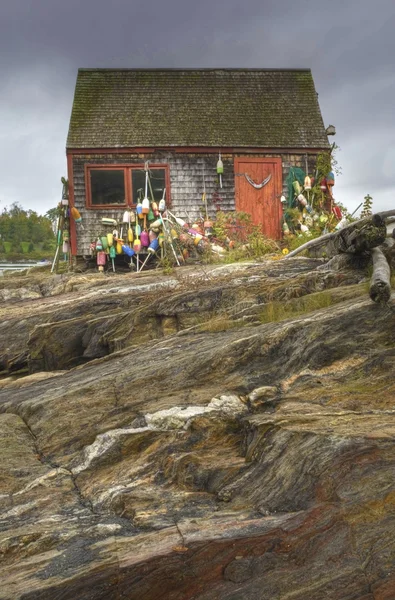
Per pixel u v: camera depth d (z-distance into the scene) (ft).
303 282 28.55
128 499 13.32
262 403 16.47
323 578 9.36
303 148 59.16
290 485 11.72
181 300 30.19
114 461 15.97
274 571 9.68
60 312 35.09
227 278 33.94
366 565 9.32
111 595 9.85
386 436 11.84
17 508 14.05
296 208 58.49
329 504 10.40
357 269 28.48
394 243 27.35
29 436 18.89
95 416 18.45
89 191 57.77
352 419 13.61
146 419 16.80
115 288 38.37
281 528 10.23
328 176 58.59
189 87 62.34
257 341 19.63
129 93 61.46
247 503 12.11
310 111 61.57
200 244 53.42
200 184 58.90
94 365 25.84
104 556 10.69
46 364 33.40
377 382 16.24
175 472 14.33
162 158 58.54
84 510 13.71
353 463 11.09
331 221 55.93
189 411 16.65
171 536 10.93
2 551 11.99
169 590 9.85
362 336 18.15
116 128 58.85
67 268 59.16
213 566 9.94
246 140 58.90
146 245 56.08
